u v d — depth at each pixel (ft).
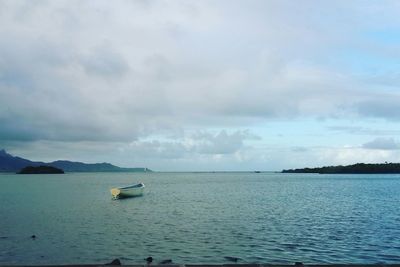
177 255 102.58
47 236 131.54
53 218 182.09
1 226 154.81
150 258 90.99
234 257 100.07
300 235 131.54
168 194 373.20
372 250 108.47
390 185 544.21
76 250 109.29
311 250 108.27
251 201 284.00
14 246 114.73
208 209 225.35
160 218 182.39
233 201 285.02
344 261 96.43
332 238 125.59
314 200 289.74
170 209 226.17
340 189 446.60
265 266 60.59
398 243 117.70
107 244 117.50
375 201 277.85
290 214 197.06
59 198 314.55
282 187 510.17
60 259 99.04
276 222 165.89
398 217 182.09
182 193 390.42
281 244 116.16
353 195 343.05
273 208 229.45
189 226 154.71
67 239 125.90
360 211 209.67
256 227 151.12
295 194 363.15
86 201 286.46
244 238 126.11
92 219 179.11
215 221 170.30
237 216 189.06
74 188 483.92
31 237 129.29
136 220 175.01
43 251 108.17
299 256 101.55
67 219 178.60
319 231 140.36
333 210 215.92
